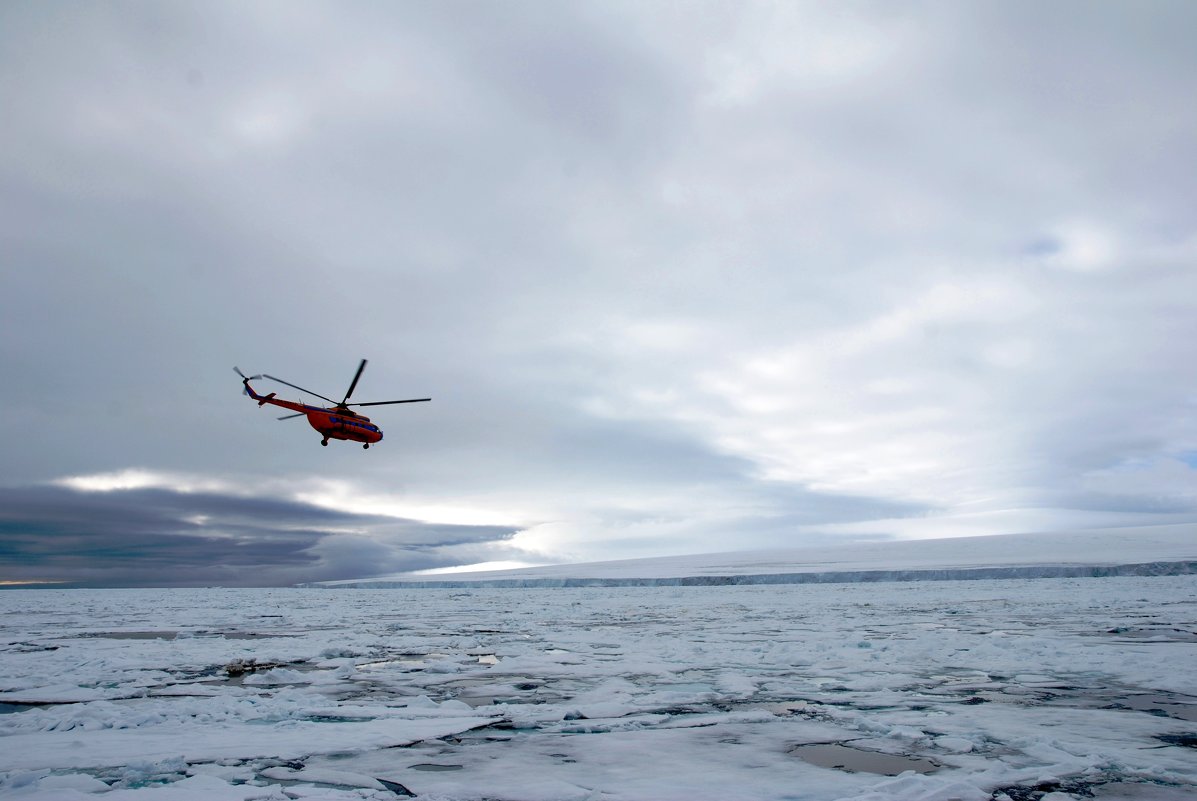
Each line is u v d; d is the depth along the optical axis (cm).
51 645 1683
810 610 2567
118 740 722
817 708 861
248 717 835
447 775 589
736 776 577
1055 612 2180
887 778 567
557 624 2206
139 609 3481
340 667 1261
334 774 593
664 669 1203
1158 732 705
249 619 2641
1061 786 540
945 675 1088
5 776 580
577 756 646
